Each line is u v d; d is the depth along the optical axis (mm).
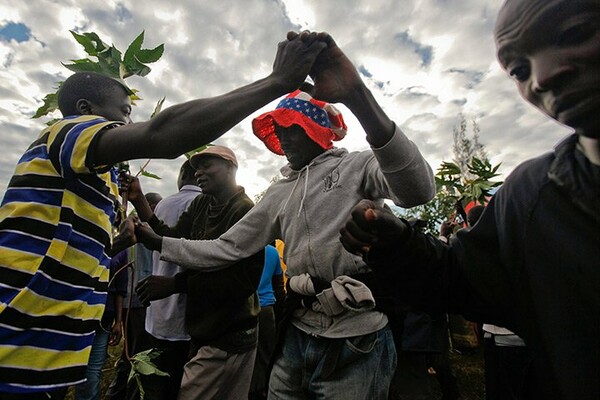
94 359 2637
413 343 2516
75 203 1181
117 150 1055
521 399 632
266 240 1687
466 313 738
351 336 1300
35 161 1154
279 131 1585
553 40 444
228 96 972
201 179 2186
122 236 1712
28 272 1079
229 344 1922
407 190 1059
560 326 501
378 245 710
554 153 591
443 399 3041
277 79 986
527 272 565
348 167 1418
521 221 585
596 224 490
